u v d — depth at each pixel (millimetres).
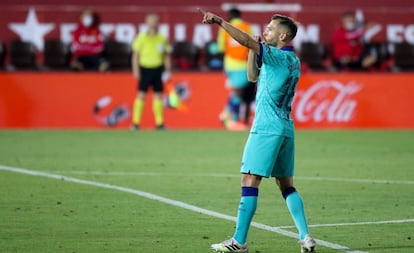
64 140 46875
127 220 25219
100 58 56625
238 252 20844
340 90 54344
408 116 54750
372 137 49688
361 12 60750
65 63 57312
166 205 27766
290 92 20844
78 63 56031
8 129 52750
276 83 20594
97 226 24281
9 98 53500
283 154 21016
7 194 29609
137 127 52812
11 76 53562
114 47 57594
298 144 46062
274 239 22891
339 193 30578
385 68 58500
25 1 62875
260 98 20797
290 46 21188
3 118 53438
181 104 54094
